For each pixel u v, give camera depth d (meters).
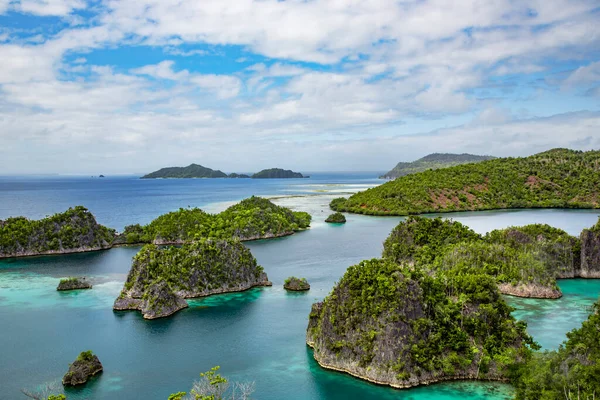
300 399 49.03
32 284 95.94
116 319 74.38
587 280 92.94
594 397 38.66
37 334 68.00
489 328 55.50
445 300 57.91
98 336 67.25
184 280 85.31
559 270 94.88
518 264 85.06
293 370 55.75
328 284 92.94
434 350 52.91
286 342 64.38
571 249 95.75
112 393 51.06
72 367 54.56
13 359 59.69
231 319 73.56
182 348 62.81
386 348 52.59
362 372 53.12
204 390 46.75
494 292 60.03
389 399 48.59
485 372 52.16
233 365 57.50
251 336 66.62
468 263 86.81
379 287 56.00
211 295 86.38
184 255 90.25
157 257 88.25
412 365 51.91
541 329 65.56
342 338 56.34
